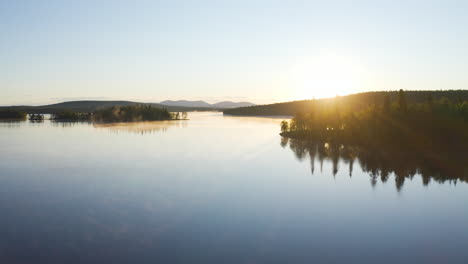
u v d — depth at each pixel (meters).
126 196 20.97
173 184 24.17
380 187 22.94
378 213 17.48
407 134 43.56
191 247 13.30
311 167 30.59
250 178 26.17
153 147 46.66
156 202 19.61
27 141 54.69
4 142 53.06
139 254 12.65
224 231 15.02
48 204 19.30
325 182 24.62
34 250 13.06
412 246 13.37
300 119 65.12
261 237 14.29
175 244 13.58
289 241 13.89
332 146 45.44
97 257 12.42
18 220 16.56
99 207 18.64
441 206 18.64
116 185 23.91
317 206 18.78
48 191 22.31
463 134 41.62
